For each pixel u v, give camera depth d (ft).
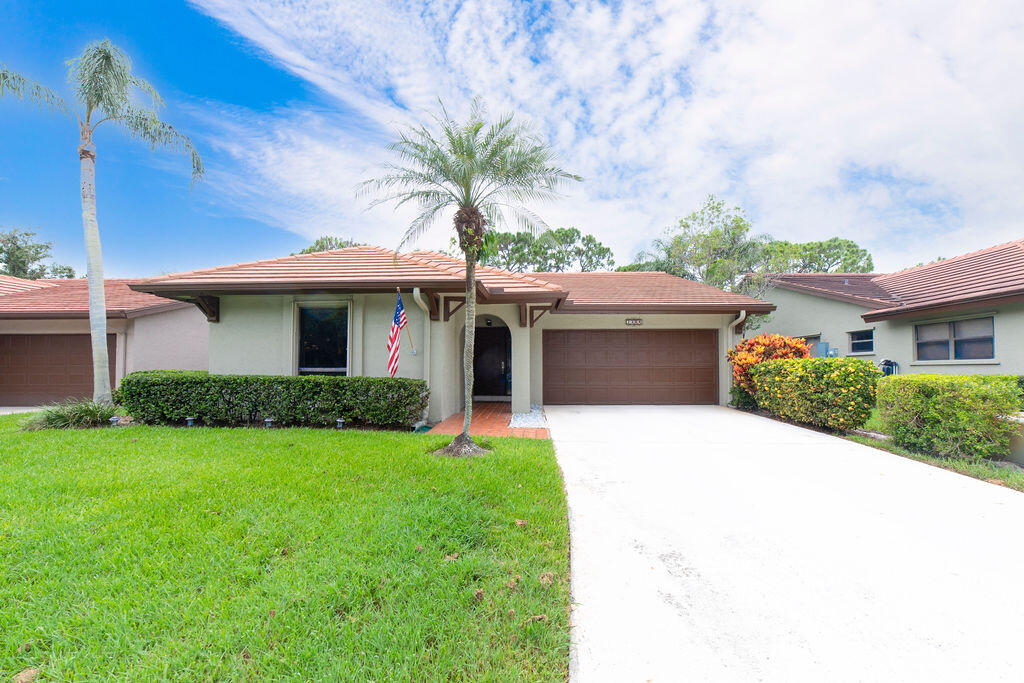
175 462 19.67
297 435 26.30
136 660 7.61
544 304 39.75
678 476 19.70
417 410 29.76
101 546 11.75
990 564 11.63
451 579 10.14
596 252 117.19
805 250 136.26
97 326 31.81
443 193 22.61
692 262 79.61
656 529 13.91
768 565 11.60
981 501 16.40
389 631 8.29
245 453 21.52
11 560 10.94
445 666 7.50
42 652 7.83
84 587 9.80
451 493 15.81
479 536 12.59
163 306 47.06
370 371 33.47
